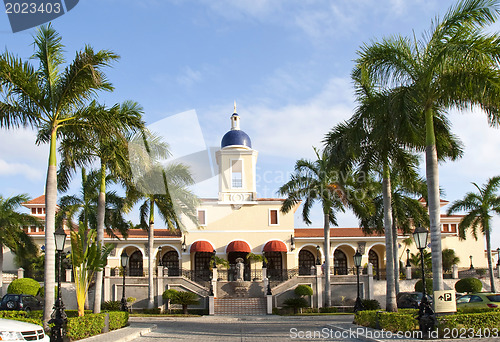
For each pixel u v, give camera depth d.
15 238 34.53
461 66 14.91
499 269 40.75
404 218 29.97
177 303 31.98
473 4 14.85
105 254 18.11
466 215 37.59
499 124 15.48
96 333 16.41
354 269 37.69
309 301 34.19
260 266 42.34
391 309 19.97
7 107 16.05
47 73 16.45
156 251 42.59
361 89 19.92
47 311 15.31
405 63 16.52
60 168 23.48
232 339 16.25
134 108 17.77
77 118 17.16
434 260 15.41
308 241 43.78
